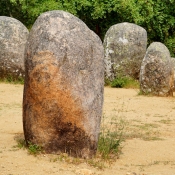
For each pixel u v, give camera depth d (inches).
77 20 335.0
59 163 306.8
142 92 735.1
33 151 322.3
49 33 323.3
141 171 306.5
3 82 828.6
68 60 319.9
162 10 1162.6
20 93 680.4
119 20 1169.4
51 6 1097.4
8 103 582.6
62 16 331.6
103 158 330.0
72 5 1098.1
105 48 901.8
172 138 416.8
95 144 329.4
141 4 1132.5
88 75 326.0
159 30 1176.8
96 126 328.5
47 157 317.1
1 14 1224.8
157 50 729.0
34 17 1155.3
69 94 318.3
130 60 891.4
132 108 583.5
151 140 403.9
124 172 301.3
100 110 332.5
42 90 319.3
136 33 898.1
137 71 896.3
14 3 1142.3
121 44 891.4
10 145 345.4
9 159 309.0
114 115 523.2
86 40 328.8
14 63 838.5
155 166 321.7
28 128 330.0
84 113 321.7
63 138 323.0
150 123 488.4
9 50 837.8
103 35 1195.9
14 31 849.5
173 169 315.3
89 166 308.5
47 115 320.8
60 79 317.7
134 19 1112.8
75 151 324.2
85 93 323.0
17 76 841.5
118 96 700.7
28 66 327.0
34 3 1116.5
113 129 439.5
